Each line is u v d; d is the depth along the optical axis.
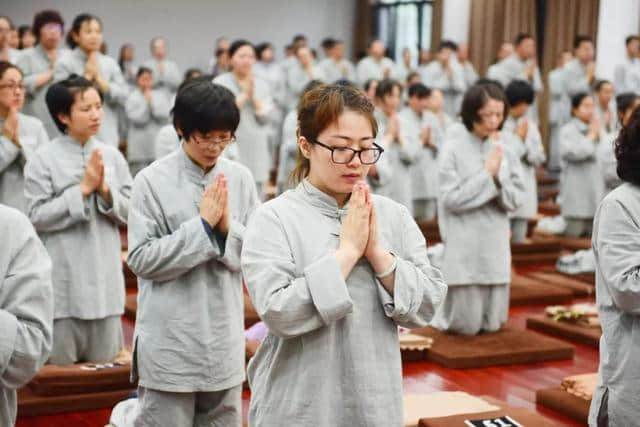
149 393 3.01
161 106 10.48
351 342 2.05
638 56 10.55
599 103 8.59
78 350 4.18
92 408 4.04
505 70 11.23
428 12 15.13
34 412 3.94
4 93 4.82
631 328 2.62
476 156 5.15
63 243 4.03
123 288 4.25
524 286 6.63
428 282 2.10
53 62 6.95
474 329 5.24
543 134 12.75
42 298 2.08
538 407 4.19
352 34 17.08
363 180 2.08
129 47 13.22
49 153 4.00
